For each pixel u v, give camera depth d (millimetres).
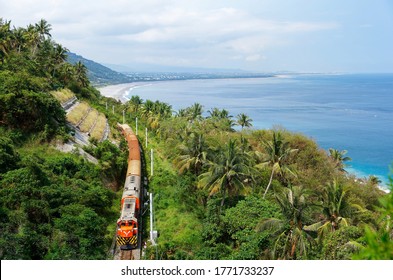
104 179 46312
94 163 48250
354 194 51375
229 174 38281
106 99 129250
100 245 31328
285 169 43125
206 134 69688
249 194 42000
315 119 167000
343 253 25125
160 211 42500
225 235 35562
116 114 104312
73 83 101500
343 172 68688
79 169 43062
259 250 30922
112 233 35281
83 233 30141
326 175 59000
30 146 44688
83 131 63688
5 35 79688
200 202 45938
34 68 80250
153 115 96188
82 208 33562
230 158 39750
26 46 92312
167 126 79875
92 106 94625
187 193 46250
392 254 7160
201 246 34969
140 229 37938
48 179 35938
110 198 42438
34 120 48094
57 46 100750
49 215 30766
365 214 35719
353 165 97500
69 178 39375
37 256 26219
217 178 40188
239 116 90375
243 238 33188
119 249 33281
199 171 51250
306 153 61500
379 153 108188
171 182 50000
